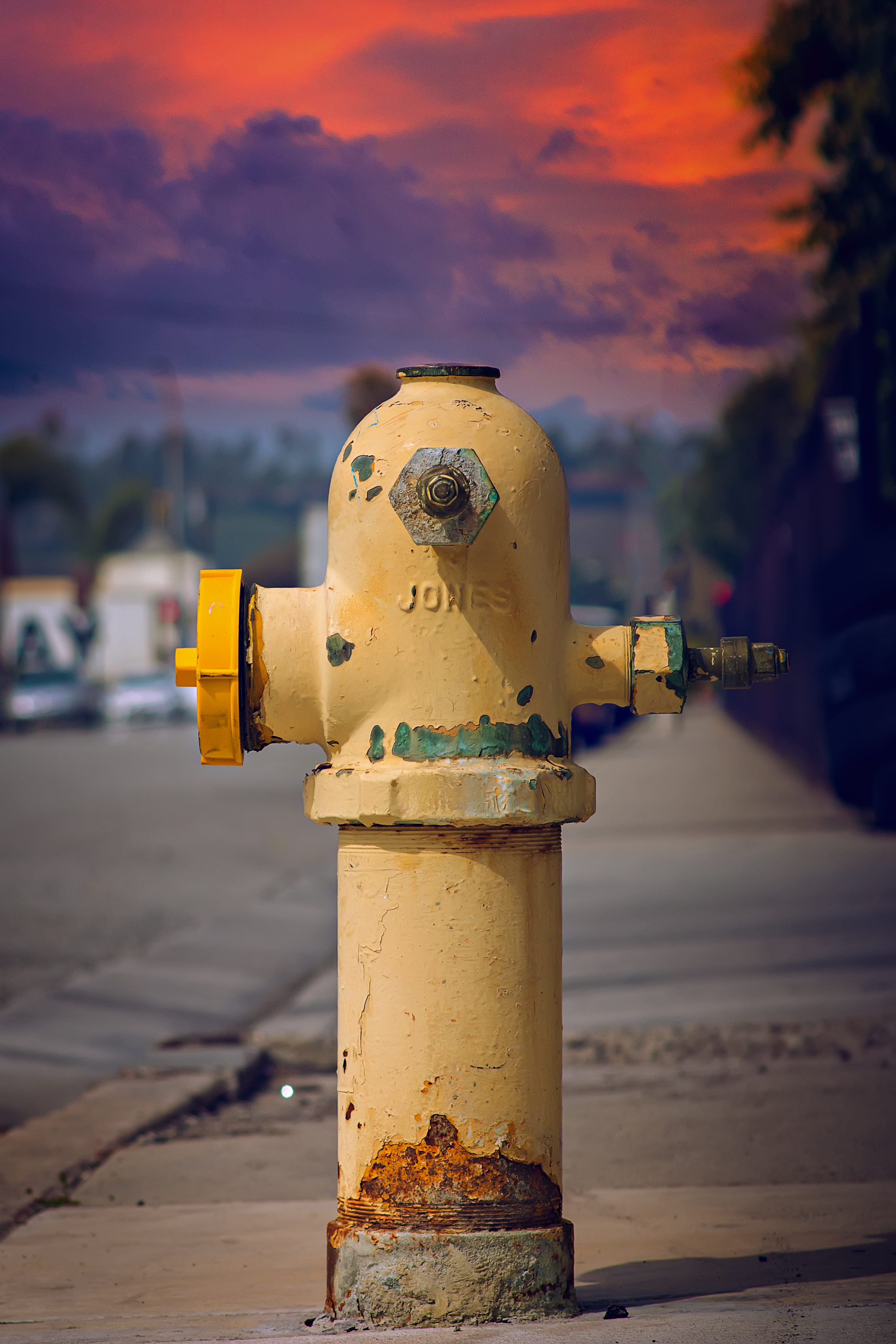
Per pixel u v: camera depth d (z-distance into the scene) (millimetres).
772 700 27875
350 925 3199
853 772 14734
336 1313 3164
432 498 3049
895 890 10633
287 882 13195
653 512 38719
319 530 74250
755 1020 7230
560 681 3326
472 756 3164
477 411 3248
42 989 8977
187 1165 5461
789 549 22953
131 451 145625
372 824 3135
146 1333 3256
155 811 19500
